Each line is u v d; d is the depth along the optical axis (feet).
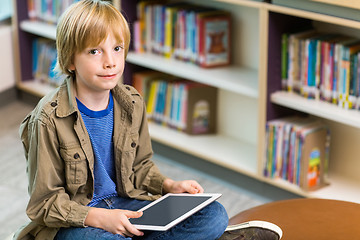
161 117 12.65
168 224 6.34
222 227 6.79
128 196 7.19
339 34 10.23
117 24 6.45
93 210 6.46
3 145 13.00
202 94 12.07
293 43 10.07
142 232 6.40
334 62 9.69
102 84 6.48
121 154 7.00
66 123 6.61
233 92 11.98
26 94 14.96
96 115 6.78
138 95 7.18
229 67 11.76
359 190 10.35
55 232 6.61
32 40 14.96
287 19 10.18
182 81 12.34
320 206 8.04
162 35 12.15
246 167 11.04
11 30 14.73
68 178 6.68
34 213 6.57
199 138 12.21
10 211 10.59
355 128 10.47
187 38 11.75
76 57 6.45
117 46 6.52
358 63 9.41
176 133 12.37
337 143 10.78
